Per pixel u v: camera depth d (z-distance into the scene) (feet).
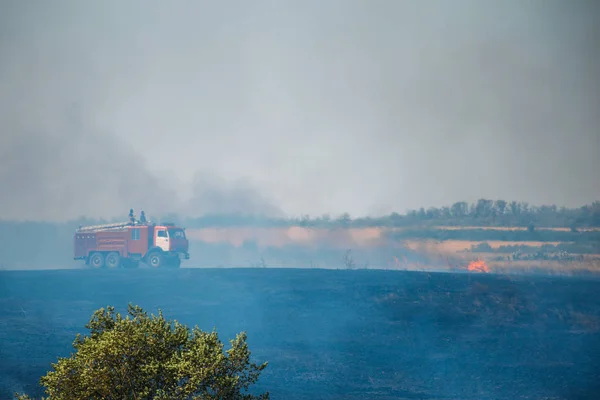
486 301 245.04
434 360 193.77
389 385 172.45
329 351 198.80
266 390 162.81
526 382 176.14
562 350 202.59
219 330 215.92
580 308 239.30
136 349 84.23
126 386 83.30
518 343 207.72
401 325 222.89
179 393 83.05
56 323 216.95
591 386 173.17
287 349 199.82
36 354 181.57
